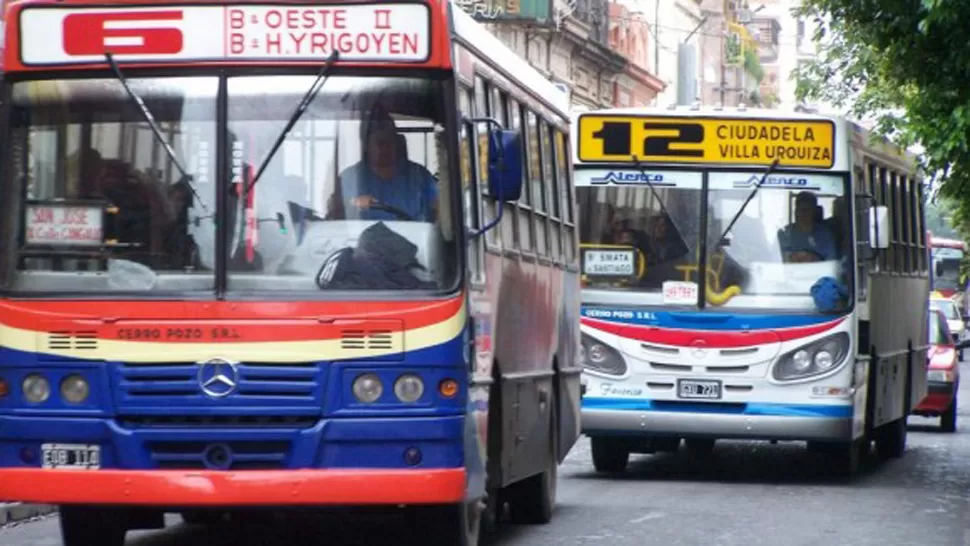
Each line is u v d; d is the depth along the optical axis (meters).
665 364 20.17
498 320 13.41
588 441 27.16
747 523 16.34
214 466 11.64
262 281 11.69
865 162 21.47
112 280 11.76
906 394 24.92
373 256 11.73
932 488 20.44
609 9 70.38
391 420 11.62
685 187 20.27
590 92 67.38
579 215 20.42
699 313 20.14
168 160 11.80
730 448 26.19
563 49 62.59
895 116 20.16
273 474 11.59
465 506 12.74
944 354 31.86
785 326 20.00
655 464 23.14
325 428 11.59
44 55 11.92
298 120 11.80
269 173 11.77
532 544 14.52
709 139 20.20
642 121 20.33
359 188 11.77
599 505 17.75
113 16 11.90
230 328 11.63
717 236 20.17
